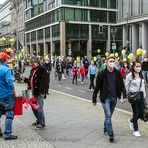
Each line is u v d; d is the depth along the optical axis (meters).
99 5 75.12
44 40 82.88
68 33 71.69
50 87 24.47
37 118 9.45
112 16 76.75
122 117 11.20
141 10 48.50
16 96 8.27
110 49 76.94
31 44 94.81
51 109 12.97
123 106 14.05
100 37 75.56
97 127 9.59
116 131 9.07
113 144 7.77
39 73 9.21
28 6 96.19
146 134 8.75
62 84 27.17
